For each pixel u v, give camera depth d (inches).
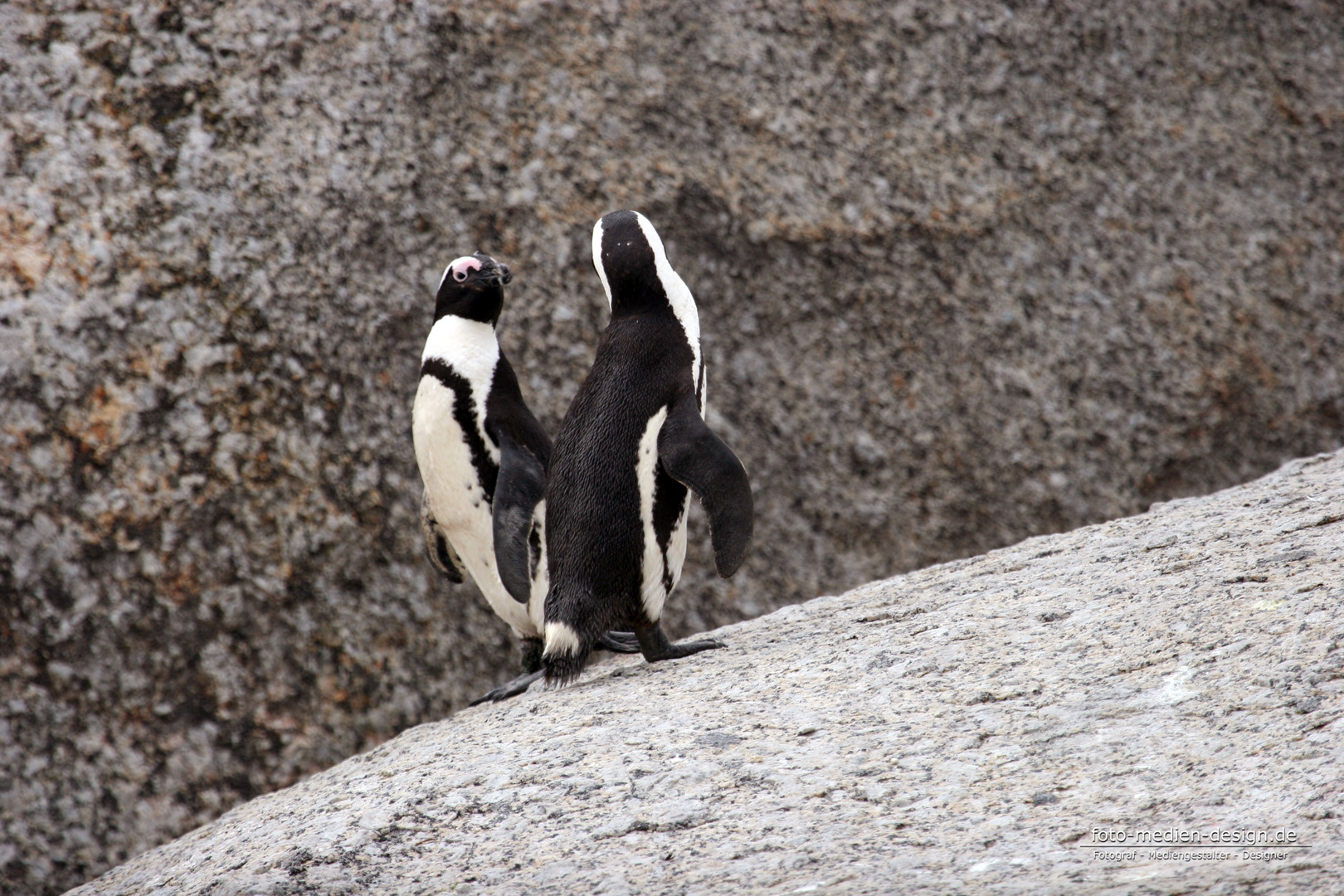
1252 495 486.3
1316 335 880.3
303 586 708.7
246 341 716.7
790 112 829.8
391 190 757.9
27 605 675.4
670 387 440.8
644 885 247.0
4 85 713.6
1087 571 407.2
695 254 802.8
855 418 808.3
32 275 693.9
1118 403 840.9
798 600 780.6
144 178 720.3
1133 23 900.0
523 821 293.4
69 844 669.9
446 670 724.7
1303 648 283.1
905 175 836.6
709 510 412.2
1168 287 860.6
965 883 217.8
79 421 688.4
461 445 547.2
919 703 316.8
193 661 690.8
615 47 813.2
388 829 304.8
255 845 334.6
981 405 823.7
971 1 873.5
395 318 746.2
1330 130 919.7
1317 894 187.9
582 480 433.4
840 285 820.0
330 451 721.0
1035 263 847.1
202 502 697.6
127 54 732.0
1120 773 255.6
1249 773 241.4
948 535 808.3
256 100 747.4
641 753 319.6
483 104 787.4
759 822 266.8
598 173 792.9
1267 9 933.2
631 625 452.1
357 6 773.9
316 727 701.9
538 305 773.3
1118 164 875.4
